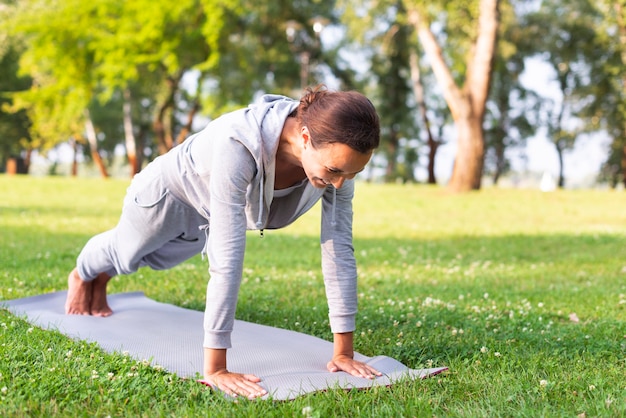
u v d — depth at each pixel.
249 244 9.22
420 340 3.69
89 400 2.59
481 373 3.02
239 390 2.71
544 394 2.71
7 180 21.77
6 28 27.45
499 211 16.14
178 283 5.59
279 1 29.17
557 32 31.05
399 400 2.68
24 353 3.10
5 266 6.12
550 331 4.00
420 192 20.09
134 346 3.42
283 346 3.48
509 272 7.10
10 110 29.08
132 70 26.44
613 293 5.60
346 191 3.12
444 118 40.50
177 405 2.58
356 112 2.46
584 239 10.46
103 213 13.34
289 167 2.88
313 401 2.62
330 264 3.16
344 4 22.25
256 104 2.84
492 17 19.12
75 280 4.11
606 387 2.88
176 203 3.34
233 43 27.91
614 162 37.53
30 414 2.45
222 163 2.71
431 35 19.75
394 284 6.04
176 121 43.34
